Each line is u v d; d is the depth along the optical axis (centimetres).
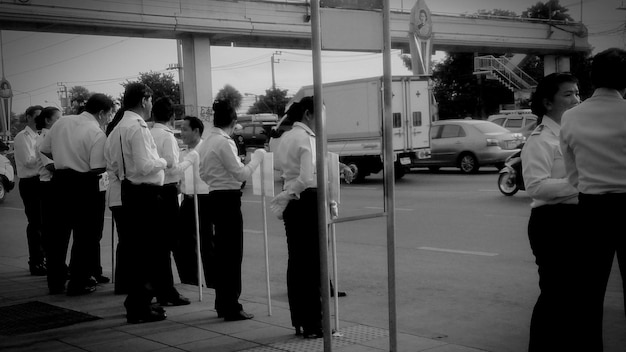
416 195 1636
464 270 799
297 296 536
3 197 2019
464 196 1559
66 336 560
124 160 586
